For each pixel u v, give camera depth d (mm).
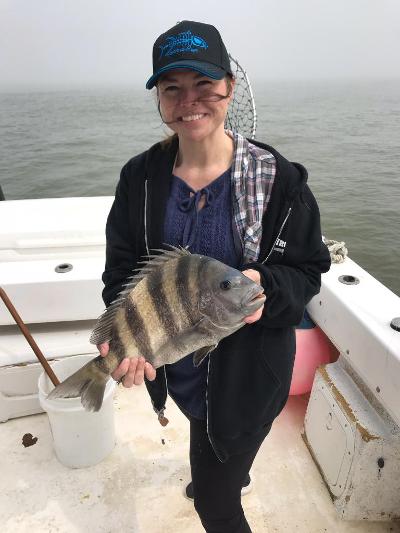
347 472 1958
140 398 2783
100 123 23656
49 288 2525
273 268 1271
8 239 2844
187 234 1281
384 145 16500
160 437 2498
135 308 1201
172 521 2035
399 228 8945
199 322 1154
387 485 1906
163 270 1191
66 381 1269
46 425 2596
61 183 13102
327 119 23828
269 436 2496
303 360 2531
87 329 2707
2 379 2500
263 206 1238
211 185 1254
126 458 2367
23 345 2553
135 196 1365
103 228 2926
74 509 2096
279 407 1441
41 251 2908
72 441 2213
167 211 1307
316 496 2143
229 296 1106
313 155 14828
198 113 1147
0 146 17641
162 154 1337
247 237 1235
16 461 2355
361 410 1968
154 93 1376
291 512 2062
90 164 14875
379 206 10039
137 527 2010
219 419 1359
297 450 2406
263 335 1327
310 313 2545
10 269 2648
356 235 8688
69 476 2264
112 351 1240
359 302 2104
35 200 3539
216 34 1134
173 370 1461
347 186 11438
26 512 2084
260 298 1111
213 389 1355
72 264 2709
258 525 2002
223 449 1372
